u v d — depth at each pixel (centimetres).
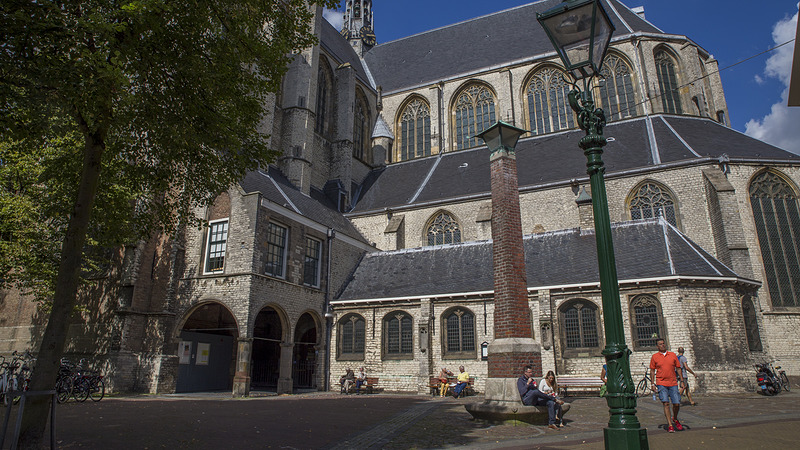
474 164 3738
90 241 1961
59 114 979
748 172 2741
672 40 3769
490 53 4619
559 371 2145
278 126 3431
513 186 1409
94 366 2166
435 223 3350
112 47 946
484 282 2431
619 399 586
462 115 4428
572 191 2983
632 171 2886
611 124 3572
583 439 970
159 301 2288
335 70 4219
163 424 1143
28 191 1838
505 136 1449
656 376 1084
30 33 865
